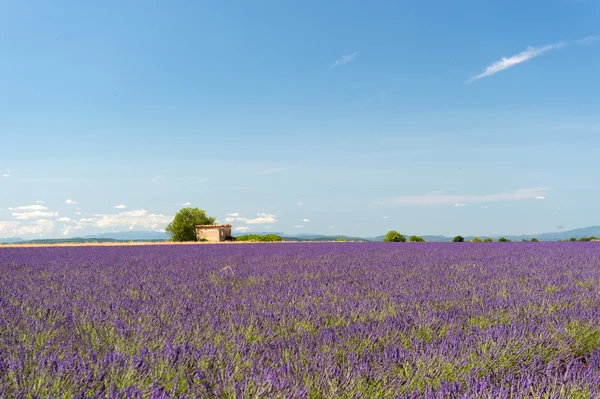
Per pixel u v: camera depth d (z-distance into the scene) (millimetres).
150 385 2018
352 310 3965
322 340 2854
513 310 4020
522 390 2064
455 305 4398
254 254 13805
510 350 2742
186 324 3250
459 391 2057
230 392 1973
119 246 22453
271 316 3639
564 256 12234
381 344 2902
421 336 3154
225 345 2707
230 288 5645
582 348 3068
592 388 2164
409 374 2289
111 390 1903
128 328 3125
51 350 2648
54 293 5289
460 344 2729
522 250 15539
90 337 2971
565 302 4578
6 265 10195
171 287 5750
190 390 1979
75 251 16922
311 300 4562
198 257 12477
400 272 7762
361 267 8844
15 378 2059
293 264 9641
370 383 2186
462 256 12344
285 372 2232
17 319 3537
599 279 6777
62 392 1952
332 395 1979
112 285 6078
